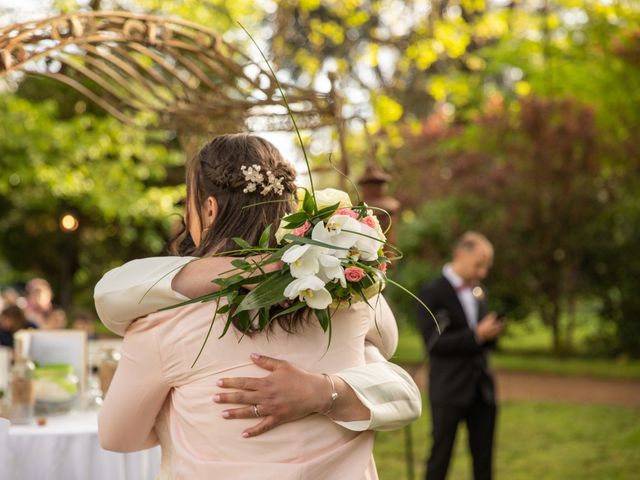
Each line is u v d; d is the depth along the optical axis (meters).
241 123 4.23
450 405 5.29
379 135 11.56
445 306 5.37
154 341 1.89
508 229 14.14
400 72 11.52
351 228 1.85
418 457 7.49
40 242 17.47
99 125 11.63
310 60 11.16
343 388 1.92
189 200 2.05
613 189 14.05
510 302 14.95
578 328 18.12
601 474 6.73
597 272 14.52
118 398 1.94
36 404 3.63
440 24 10.87
